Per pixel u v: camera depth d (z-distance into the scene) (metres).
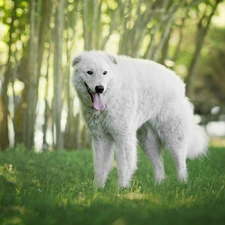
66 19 16.89
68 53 16.53
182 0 15.60
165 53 19.72
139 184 9.20
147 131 10.28
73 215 5.87
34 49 16.70
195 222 5.10
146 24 15.87
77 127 16.88
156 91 9.76
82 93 9.06
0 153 13.53
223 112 38.06
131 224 5.15
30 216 5.98
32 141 17.09
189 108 10.38
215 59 34.44
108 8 18.17
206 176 9.59
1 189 8.67
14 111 17.61
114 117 9.10
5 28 19.88
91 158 13.55
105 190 7.97
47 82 17.33
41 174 11.12
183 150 10.13
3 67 22.16
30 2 16.42
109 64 9.03
